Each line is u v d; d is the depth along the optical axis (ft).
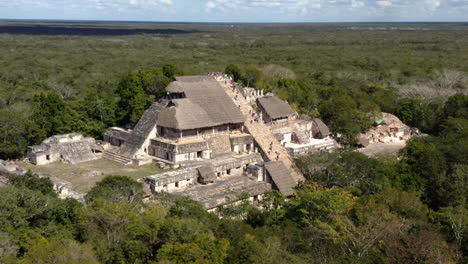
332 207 147.84
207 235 120.88
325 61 634.43
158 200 158.30
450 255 128.67
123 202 141.59
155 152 228.43
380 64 584.81
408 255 128.06
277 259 115.03
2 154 231.30
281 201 170.40
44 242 110.32
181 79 263.49
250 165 205.05
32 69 498.69
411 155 219.61
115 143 253.65
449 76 437.17
